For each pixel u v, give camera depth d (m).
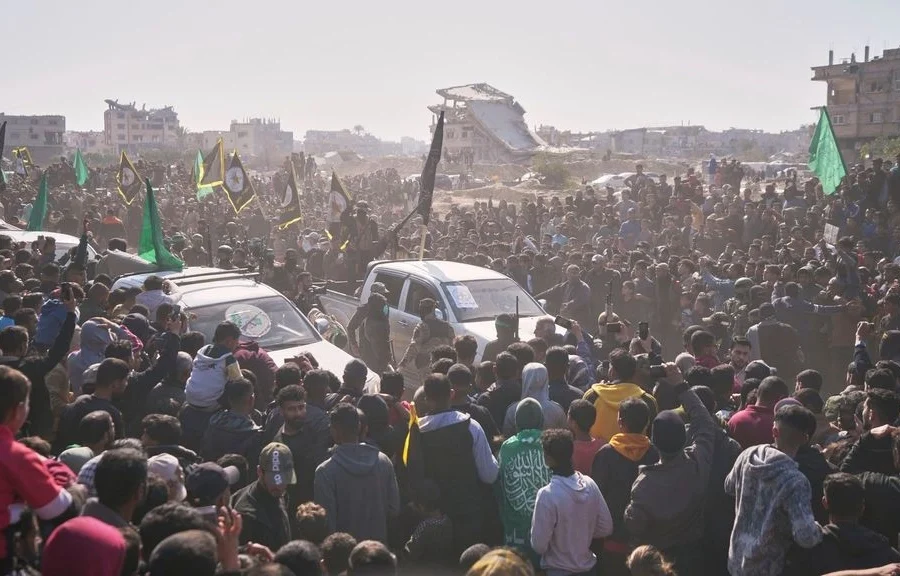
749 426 6.05
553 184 59.62
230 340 7.61
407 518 5.85
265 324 10.46
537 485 5.58
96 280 10.31
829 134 16.56
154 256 12.18
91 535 3.34
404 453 5.80
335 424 5.41
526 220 25.94
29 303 9.08
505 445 5.77
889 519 5.03
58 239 15.99
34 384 6.48
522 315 12.07
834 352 11.83
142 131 165.12
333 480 5.31
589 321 13.53
